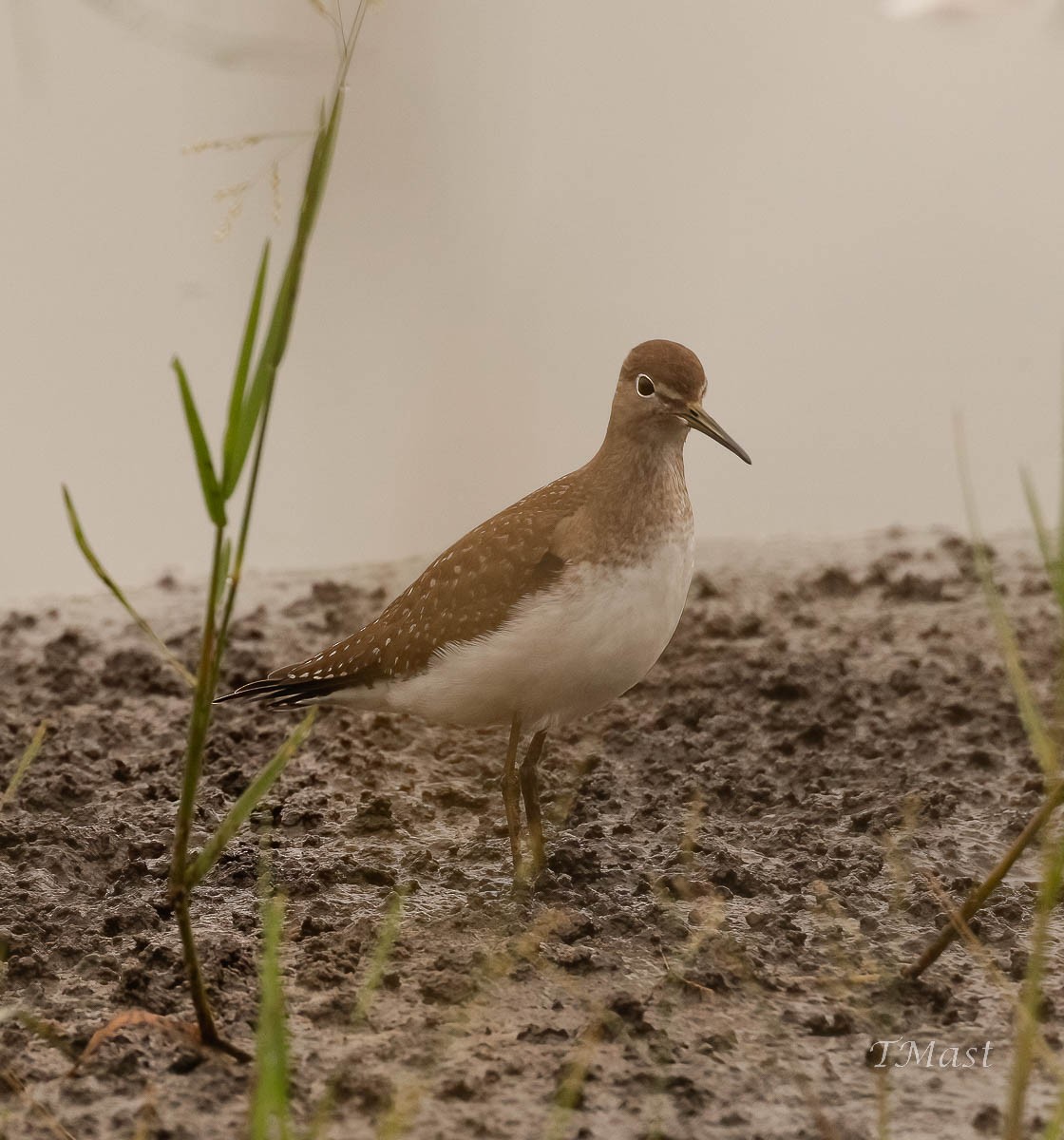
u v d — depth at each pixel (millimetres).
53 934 10453
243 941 10289
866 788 13047
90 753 13859
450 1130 8250
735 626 17250
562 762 13836
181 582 20188
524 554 11125
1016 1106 7566
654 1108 8469
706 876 11305
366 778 13430
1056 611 17328
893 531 21250
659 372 11375
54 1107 8469
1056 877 7648
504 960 9883
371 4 8047
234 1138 8164
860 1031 9312
